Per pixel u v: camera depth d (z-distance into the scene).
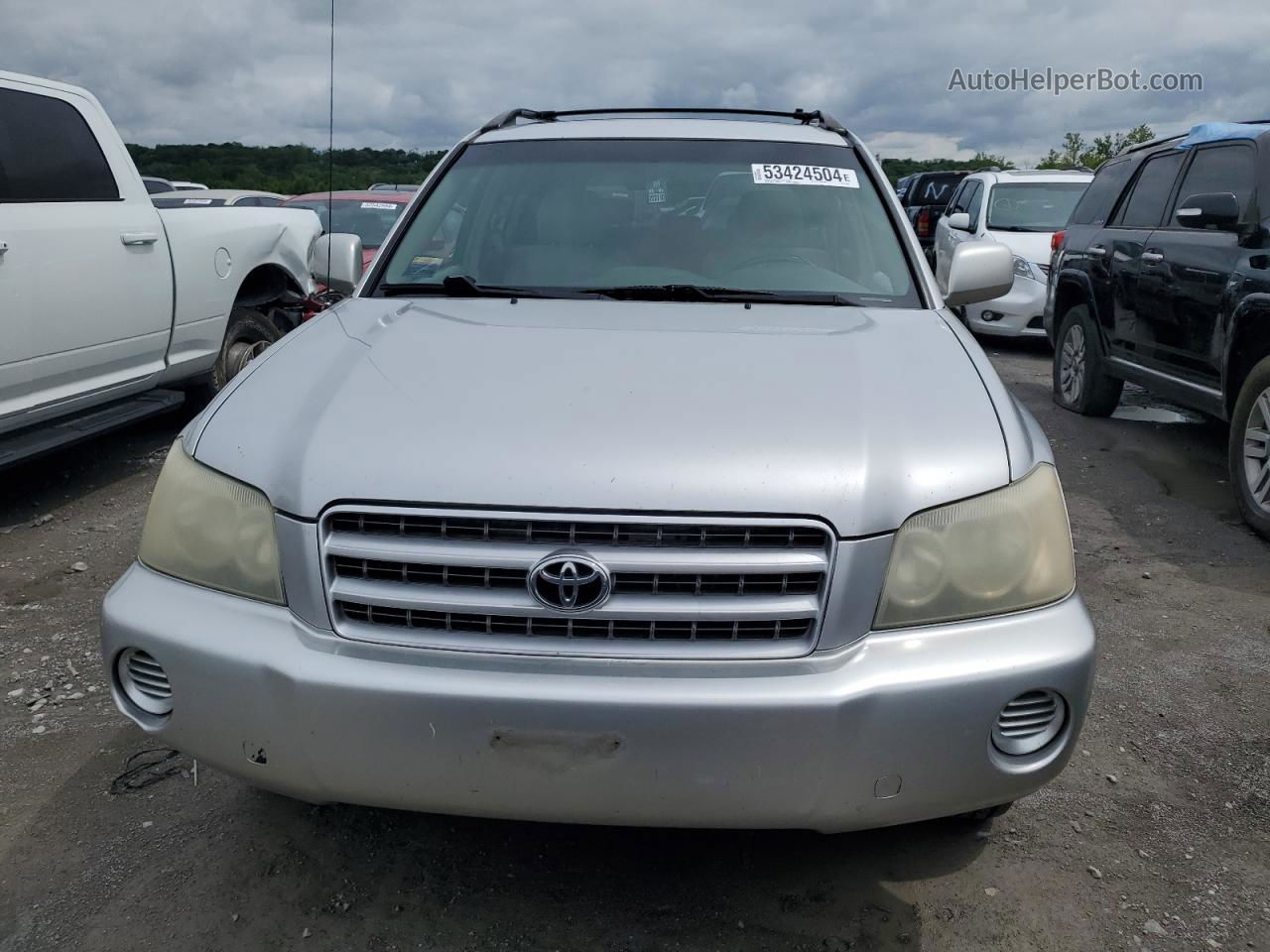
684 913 2.23
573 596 1.85
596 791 1.87
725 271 3.05
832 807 1.89
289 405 2.18
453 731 1.85
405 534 1.91
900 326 2.66
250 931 2.16
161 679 2.08
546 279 3.05
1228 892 2.31
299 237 6.56
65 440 4.71
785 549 1.88
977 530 1.96
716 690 1.83
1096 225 6.92
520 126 3.72
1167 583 4.10
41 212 4.48
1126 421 6.93
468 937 2.15
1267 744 2.92
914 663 1.88
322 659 1.90
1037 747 1.98
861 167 3.43
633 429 2.00
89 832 2.48
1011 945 2.14
